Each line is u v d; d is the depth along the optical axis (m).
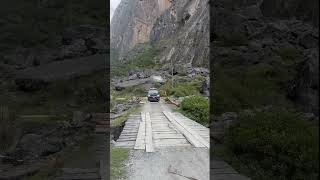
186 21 91.44
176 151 9.52
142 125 15.40
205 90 42.31
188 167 7.81
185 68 66.94
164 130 13.70
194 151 9.50
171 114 21.45
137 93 57.94
